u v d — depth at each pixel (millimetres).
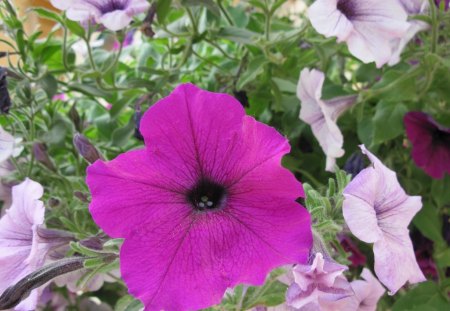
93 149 208
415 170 317
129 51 381
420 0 290
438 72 294
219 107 145
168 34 312
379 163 182
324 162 317
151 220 153
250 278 150
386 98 287
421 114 285
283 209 152
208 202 162
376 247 169
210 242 154
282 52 305
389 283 170
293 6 410
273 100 331
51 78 301
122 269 148
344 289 157
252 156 148
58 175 289
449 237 304
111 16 230
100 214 147
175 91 144
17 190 206
